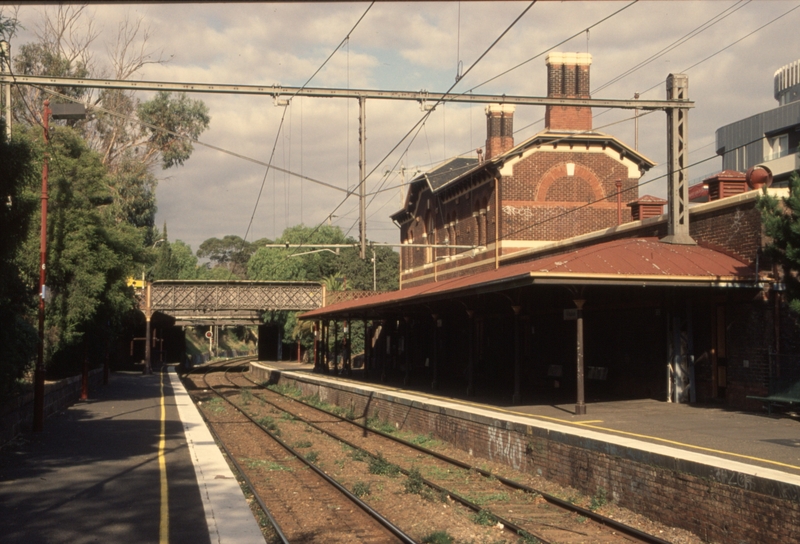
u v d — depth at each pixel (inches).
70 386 898.1
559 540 353.1
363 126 552.7
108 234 917.2
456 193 1350.9
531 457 519.5
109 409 838.5
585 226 1171.3
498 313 1117.7
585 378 868.0
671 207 698.8
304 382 1344.7
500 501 448.5
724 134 2081.7
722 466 345.1
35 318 823.1
